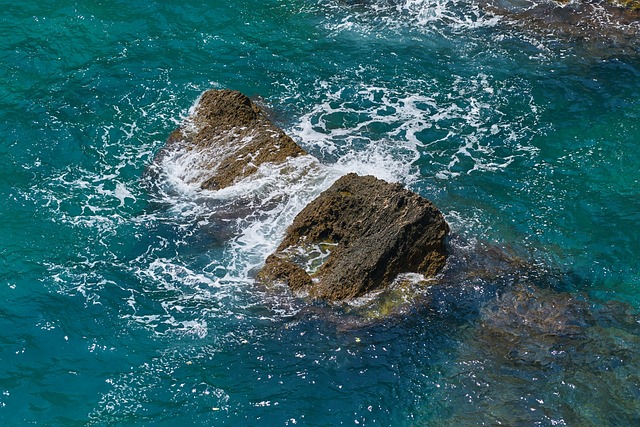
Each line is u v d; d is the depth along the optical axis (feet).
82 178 51.83
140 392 38.42
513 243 47.11
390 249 43.32
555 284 44.50
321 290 43.04
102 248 46.65
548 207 49.96
